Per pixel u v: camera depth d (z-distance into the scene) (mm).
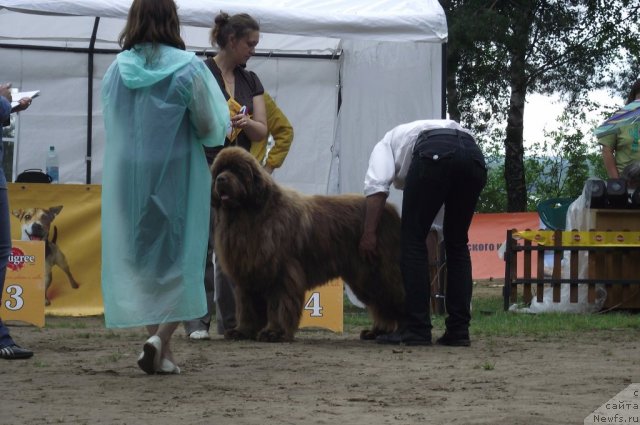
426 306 8805
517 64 30922
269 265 8578
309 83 15773
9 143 16328
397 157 8938
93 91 15969
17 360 7562
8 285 10789
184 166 6391
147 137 6309
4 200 7586
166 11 6520
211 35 9250
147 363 6551
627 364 7336
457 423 4895
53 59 15828
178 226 6344
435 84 14078
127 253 6344
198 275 6398
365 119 14531
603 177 38469
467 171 8398
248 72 9383
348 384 6301
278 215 8609
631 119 13102
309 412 5254
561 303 12867
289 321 8812
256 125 8812
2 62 15648
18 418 5109
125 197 6363
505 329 10258
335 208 9102
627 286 12797
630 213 13086
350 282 9234
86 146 15984
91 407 5441
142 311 6309
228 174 8258
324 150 15789
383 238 9055
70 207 12234
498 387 6148
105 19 15516
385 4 13344
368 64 14531
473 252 21219
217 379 6508
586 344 8875
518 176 31641
